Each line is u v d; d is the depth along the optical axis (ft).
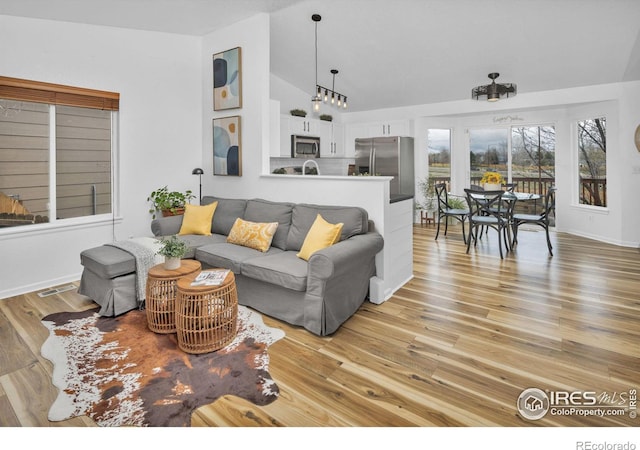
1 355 7.56
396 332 8.60
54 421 5.59
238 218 12.83
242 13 13.37
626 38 13.94
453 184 24.72
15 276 11.19
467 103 21.72
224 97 14.75
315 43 16.97
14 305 10.32
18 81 10.84
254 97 13.79
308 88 22.58
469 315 9.52
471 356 7.49
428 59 17.44
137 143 14.06
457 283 12.12
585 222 19.66
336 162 24.89
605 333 8.37
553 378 6.68
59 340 8.23
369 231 10.78
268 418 5.68
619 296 10.66
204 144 15.94
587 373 6.82
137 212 14.25
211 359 7.44
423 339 8.24
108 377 6.79
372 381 6.66
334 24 15.29
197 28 14.48
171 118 14.99
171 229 13.10
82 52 12.34
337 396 6.23
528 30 14.20
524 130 22.49
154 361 7.37
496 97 15.87
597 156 19.07
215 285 7.79
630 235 17.31
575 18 13.19
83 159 12.80
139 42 13.85
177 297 7.84
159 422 5.57
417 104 23.30
